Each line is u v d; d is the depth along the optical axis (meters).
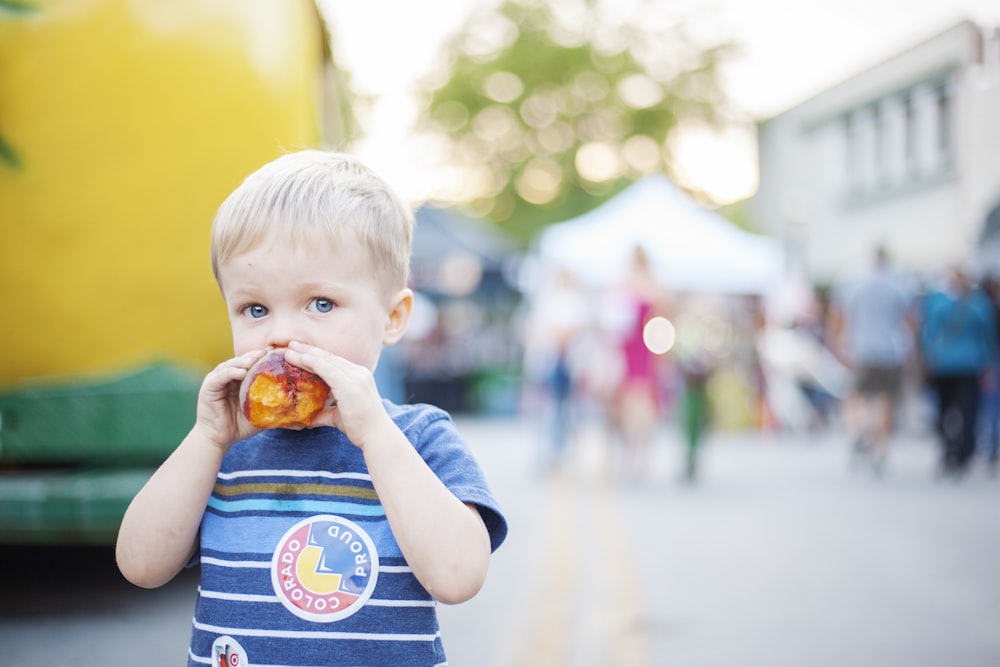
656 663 3.77
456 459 1.68
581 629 4.24
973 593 4.89
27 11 4.00
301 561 1.56
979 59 12.79
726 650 3.93
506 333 19.20
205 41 4.26
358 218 1.64
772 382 14.51
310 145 4.76
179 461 1.64
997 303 10.43
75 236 4.21
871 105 15.84
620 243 13.19
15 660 3.68
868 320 9.64
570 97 32.69
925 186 14.10
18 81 4.16
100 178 4.21
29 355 4.23
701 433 9.31
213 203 4.26
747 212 26.62
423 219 19.05
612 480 9.46
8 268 4.21
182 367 4.25
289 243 1.59
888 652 3.92
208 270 4.27
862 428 9.96
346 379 1.54
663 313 9.50
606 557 5.77
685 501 8.06
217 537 1.62
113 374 4.21
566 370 10.02
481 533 1.56
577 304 10.27
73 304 4.22
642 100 32.81
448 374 18.12
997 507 7.64
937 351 9.26
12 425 4.14
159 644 3.92
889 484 9.09
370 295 1.65
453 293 18.67
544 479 9.58
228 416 1.65
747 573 5.33
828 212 17.81
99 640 3.96
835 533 6.53
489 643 4.02
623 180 32.41
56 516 4.00
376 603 1.54
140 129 4.22
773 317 14.60
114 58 4.20
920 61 14.06
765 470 10.27
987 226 12.80
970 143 13.00
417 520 1.50
